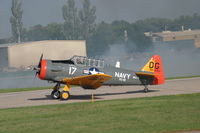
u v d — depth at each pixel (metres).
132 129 45.44
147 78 86.38
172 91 87.88
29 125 49.59
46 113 58.41
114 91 93.62
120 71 83.81
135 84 86.00
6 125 50.31
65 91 78.00
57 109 62.09
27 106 69.62
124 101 69.25
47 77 77.19
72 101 75.38
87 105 65.31
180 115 53.38
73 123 49.84
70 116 54.94
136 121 50.16
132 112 56.62
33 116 56.19
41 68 76.69
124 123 49.03
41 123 50.59
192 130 44.34
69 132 44.84
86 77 75.19
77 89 102.88
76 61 79.69
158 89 94.12
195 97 72.44
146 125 47.56
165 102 65.94
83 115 55.41
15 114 58.94
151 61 86.69
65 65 78.25
